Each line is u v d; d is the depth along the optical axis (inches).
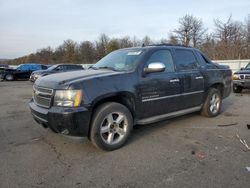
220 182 118.0
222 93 253.6
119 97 165.3
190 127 208.1
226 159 143.4
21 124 221.0
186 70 207.0
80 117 141.5
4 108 303.3
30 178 123.1
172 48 203.2
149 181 119.8
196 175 125.0
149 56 181.5
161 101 184.5
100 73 163.6
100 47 2613.2
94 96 146.5
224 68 255.9
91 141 154.6
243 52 1302.9
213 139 177.9
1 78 908.0
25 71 940.6
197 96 218.4
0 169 132.6
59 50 2760.8
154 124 216.5
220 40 1519.4
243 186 114.3
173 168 132.8
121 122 162.2
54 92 146.4
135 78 167.6
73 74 165.3
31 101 179.5
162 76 184.1
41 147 163.5
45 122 149.6
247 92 451.2
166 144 168.1
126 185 116.5
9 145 167.6
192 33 1982.0
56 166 136.0
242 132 194.5
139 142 171.9
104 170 131.3
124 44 2452.0
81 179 122.2
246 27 1439.5
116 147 158.6
